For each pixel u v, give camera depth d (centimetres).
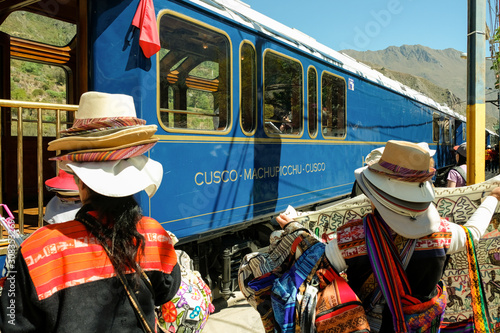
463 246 175
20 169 264
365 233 171
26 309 114
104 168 136
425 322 165
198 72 371
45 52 464
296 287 172
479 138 530
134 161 147
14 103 257
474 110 532
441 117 1454
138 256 133
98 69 302
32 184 471
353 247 171
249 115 434
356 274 176
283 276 179
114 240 126
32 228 343
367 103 760
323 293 167
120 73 306
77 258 123
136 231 133
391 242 168
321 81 586
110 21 305
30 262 117
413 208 164
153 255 140
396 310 160
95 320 120
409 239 168
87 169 134
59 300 118
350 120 680
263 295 185
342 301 162
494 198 205
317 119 571
